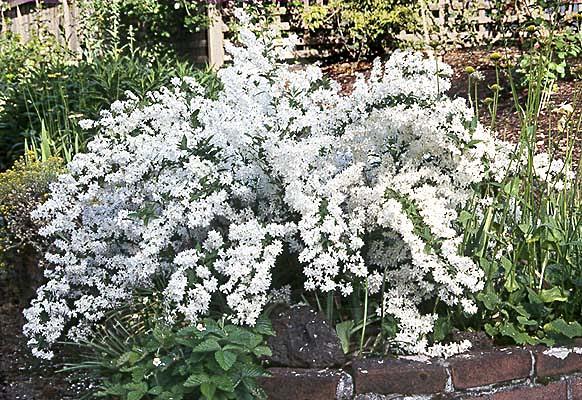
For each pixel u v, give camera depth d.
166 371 2.41
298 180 2.65
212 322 2.44
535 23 5.88
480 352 2.59
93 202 3.07
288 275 2.91
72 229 3.03
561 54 5.64
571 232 3.02
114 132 3.08
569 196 3.19
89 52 7.82
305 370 2.50
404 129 2.78
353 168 2.65
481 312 2.79
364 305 2.78
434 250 2.58
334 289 2.62
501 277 2.91
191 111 3.08
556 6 5.53
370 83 3.15
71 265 2.98
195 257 2.55
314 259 2.55
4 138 6.01
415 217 2.59
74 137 5.40
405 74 3.04
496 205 2.92
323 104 3.18
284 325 2.61
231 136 2.73
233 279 2.50
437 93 2.90
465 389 2.51
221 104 2.91
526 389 2.57
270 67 3.12
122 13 9.11
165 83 6.20
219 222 2.92
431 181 2.84
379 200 2.62
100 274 2.98
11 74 7.42
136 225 2.81
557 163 3.06
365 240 2.79
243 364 2.35
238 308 2.47
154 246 2.66
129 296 2.90
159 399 2.34
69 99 6.04
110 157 2.97
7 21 10.09
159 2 9.23
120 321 2.92
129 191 2.86
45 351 3.26
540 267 3.01
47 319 2.92
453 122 2.74
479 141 2.73
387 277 2.75
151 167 2.83
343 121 3.11
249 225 2.57
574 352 2.64
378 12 8.14
